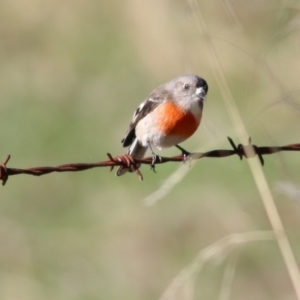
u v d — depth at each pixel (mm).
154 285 13609
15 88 19078
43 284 13672
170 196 15039
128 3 19266
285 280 13258
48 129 17625
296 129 15500
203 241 14078
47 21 20828
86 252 14312
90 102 18453
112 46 19984
